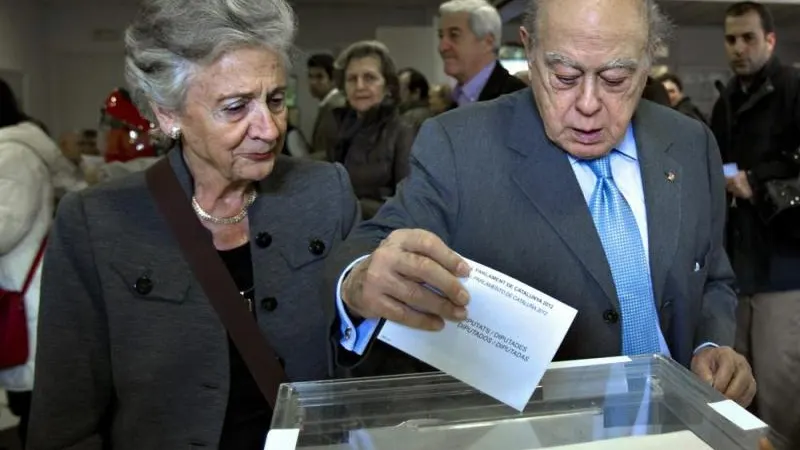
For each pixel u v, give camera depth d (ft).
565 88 2.83
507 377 2.26
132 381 3.34
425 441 2.16
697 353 3.26
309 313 3.53
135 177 3.57
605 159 3.32
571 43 2.69
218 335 3.37
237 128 3.07
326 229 3.67
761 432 2.03
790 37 22.66
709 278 3.74
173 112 3.18
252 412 3.42
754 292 8.04
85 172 11.84
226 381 3.36
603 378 2.52
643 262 3.27
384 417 2.27
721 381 2.93
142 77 3.09
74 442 3.44
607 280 3.13
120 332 3.33
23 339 6.23
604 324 3.14
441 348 2.33
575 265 3.17
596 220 3.28
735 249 8.20
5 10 22.57
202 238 3.42
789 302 7.85
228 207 3.54
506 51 14.61
